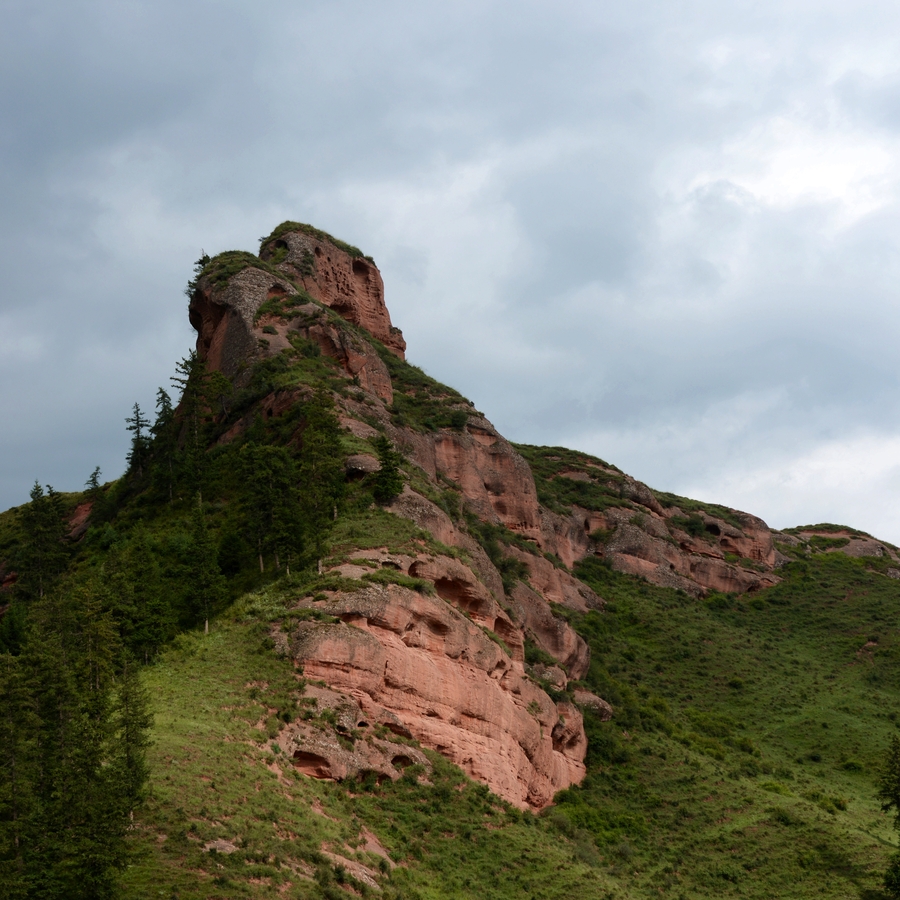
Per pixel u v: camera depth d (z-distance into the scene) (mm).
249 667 68750
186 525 95875
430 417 131125
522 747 80250
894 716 123500
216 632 74375
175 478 105438
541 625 109562
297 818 54938
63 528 107875
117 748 49500
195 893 45312
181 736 58812
